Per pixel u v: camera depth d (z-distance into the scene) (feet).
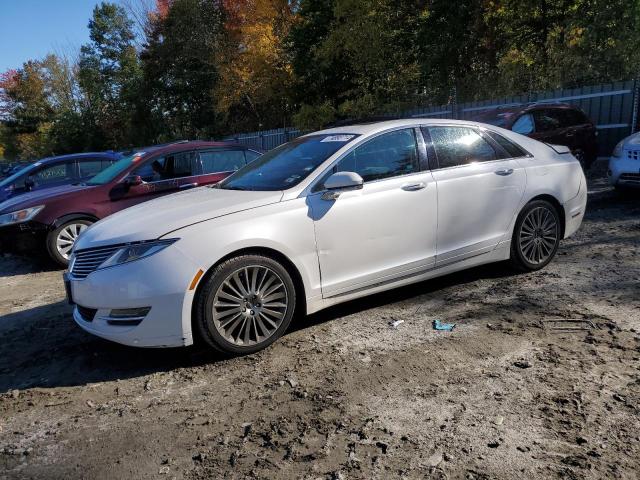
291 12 89.66
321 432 9.43
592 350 11.62
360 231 13.91
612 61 44.91
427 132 15.65
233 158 28.09
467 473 8.04
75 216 24.84
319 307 13.73
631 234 21.03
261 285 12.87
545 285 16.01
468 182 15.66
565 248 20.08
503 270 17.87
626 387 10.08
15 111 181.88
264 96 92.94
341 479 8.12
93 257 12.86
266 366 12.23
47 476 8.83
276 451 8.98
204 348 13.48
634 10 41.37
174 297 11.85
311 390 10.93
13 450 9.67
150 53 122.93
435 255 15.24
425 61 60.75
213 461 8.84
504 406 9.75
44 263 27.50
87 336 15.25
